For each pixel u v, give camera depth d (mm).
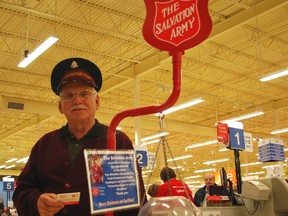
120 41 10266
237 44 11016
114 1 8328
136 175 1013
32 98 14961
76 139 1382
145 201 1203
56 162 1357
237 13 9250
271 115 18297
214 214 2580
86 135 1377
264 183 2586
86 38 9984
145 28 1259
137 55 11344
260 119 19094
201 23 1163
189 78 13469
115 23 9344
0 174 30328
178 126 18188
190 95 15383
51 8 8492
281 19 9711
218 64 12359
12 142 22547
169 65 12102
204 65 12375
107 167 966
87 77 1344
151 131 20484
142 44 10500
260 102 16938
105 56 11258
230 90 15047
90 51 10594
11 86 13430
